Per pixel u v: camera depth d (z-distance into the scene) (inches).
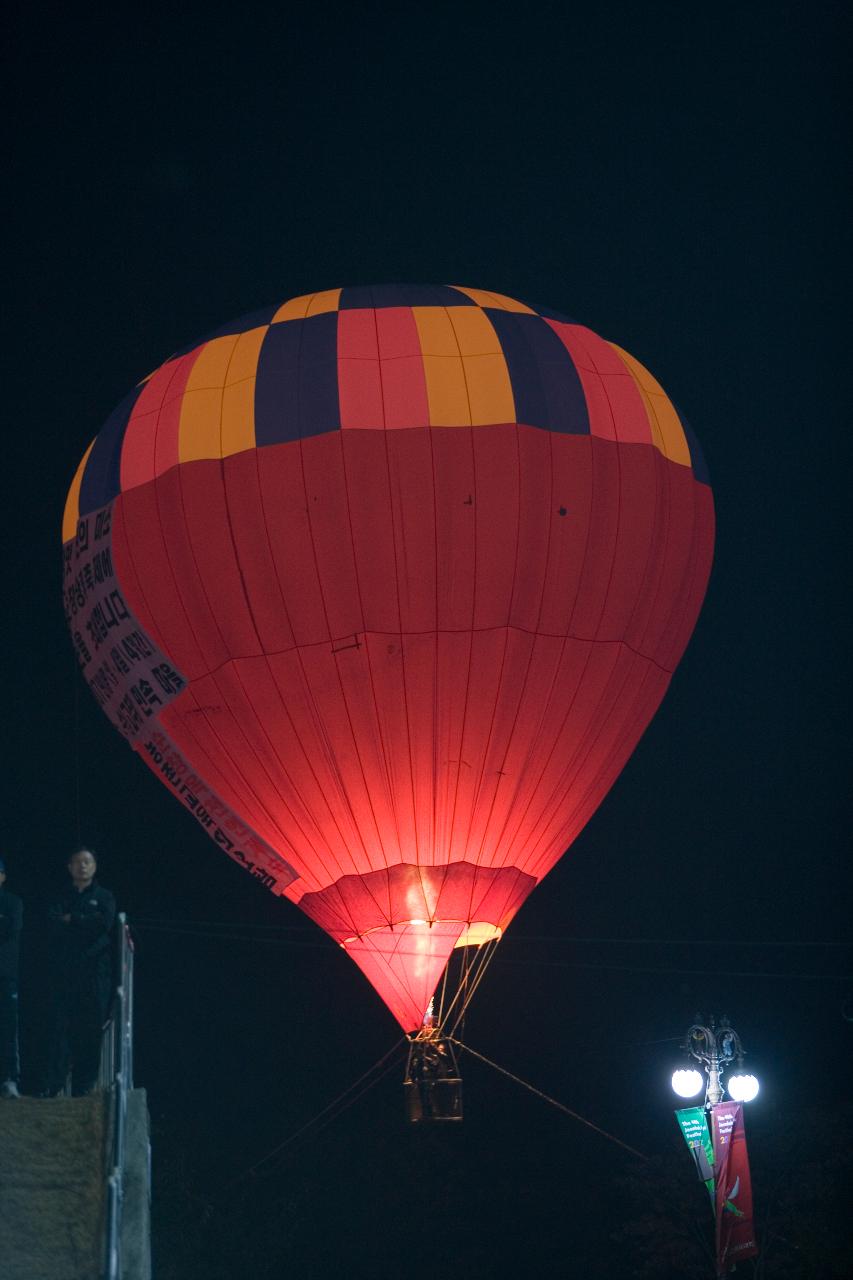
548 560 1633.9
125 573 1681.8
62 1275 797.9
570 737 1679.4
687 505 1772.9
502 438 1637.6
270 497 1624.0
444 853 1647.4
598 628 1669.5
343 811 1649.9
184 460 1660.9
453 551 1615.4
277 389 1662.2
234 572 1631.4
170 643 1665.8
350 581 1615.4
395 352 1674.5
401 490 1611.7
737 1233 1808.6
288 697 1636.3
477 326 1716.3
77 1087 1027.3
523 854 1685.5
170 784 1717.5
